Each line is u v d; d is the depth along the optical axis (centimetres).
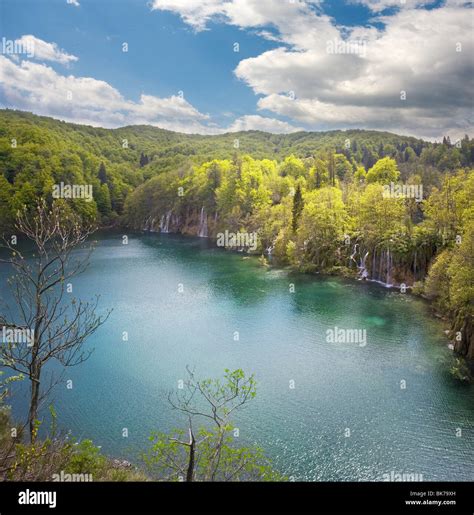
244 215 13475
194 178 16538
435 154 18062
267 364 4597
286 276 8681
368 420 3562
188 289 7569
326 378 4281
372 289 7656
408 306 6588
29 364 1596
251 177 14125
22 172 14088
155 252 11419
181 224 16162
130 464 2842
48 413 3591
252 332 5531
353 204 10012
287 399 3881
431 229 7944
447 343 5084
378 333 5456
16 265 1664
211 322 5897
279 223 11319
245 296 7162
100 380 4200
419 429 3434
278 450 3170
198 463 2056
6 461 1564
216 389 4056
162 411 3681
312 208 9438
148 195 17200
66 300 6481
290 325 5775
